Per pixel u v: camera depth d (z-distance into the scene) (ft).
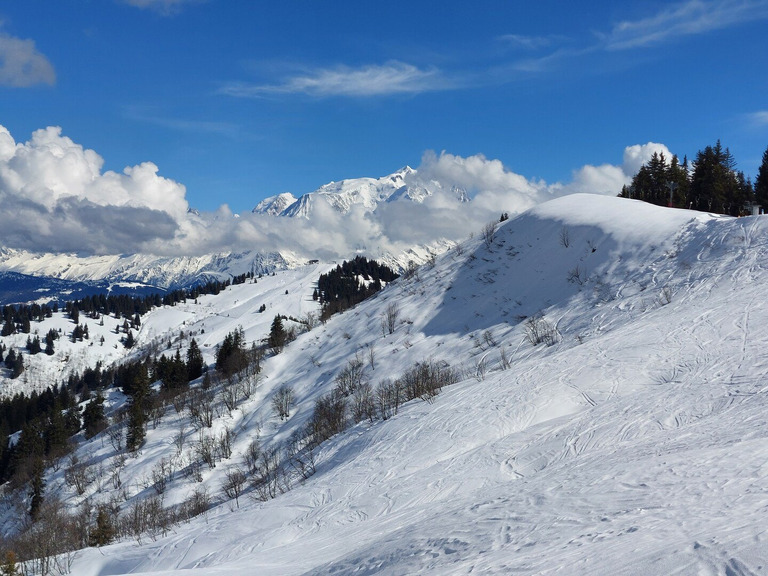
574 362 134.10
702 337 127.24
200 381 341.21
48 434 299.99
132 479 219.41
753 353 111.14
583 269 232.73
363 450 128.98
